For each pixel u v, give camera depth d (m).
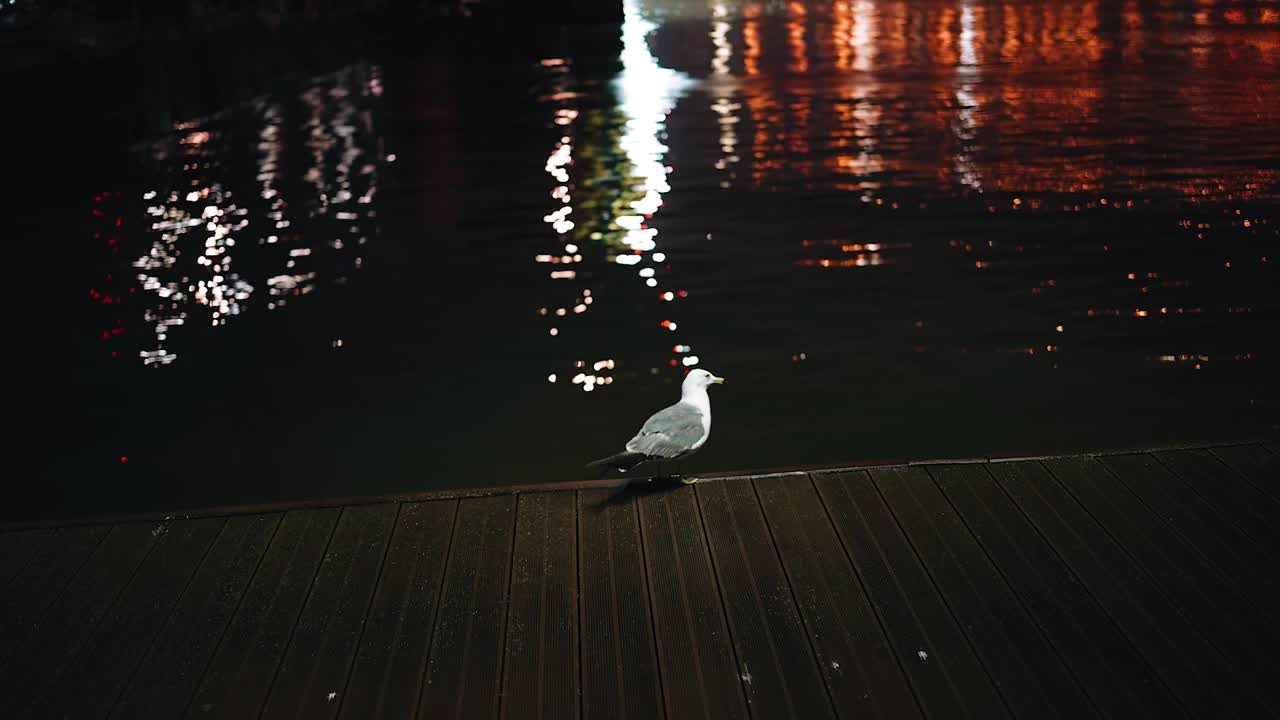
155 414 7.04
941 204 11.77
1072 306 8.42
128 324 8.76
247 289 9.61
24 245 11.16
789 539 3.76
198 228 11.76
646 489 4.16
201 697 2.98
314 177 14.20
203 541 3.82
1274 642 3.09
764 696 2.94
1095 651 3.08
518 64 25.69
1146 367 7.23
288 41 28.17
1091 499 3.96
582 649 3.16
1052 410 6.66
